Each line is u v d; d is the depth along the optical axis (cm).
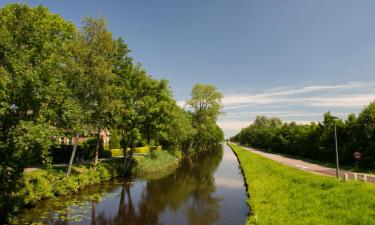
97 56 2403
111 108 2584
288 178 2608
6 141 1413
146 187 2839
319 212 1549
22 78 1402
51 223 1570
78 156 3378
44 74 1521
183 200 2341
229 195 2523
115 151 4788
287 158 5575
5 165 1444
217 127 11194
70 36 2695
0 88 1327
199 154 8469
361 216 1346
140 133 3166
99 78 2455
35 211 1756
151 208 2073
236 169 4538
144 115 3102
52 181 2095
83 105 2370
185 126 5356
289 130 7194
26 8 1658
